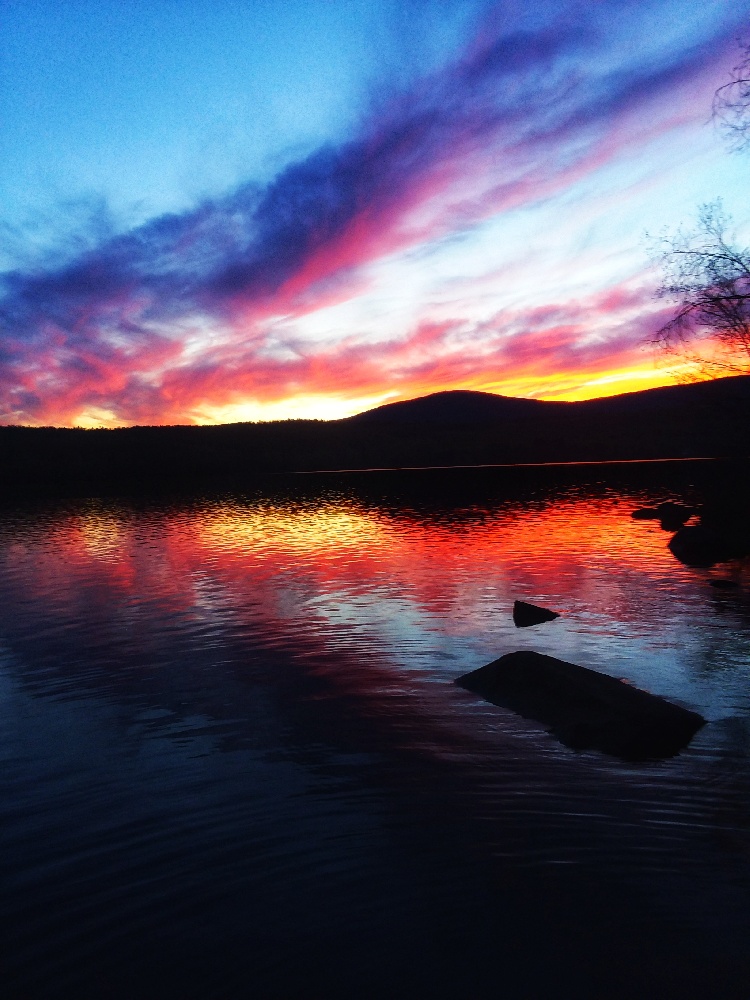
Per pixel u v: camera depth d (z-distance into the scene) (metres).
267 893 3.94
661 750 5.63
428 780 5.18
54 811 4.85
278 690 7.06
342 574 12.91
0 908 3.87
